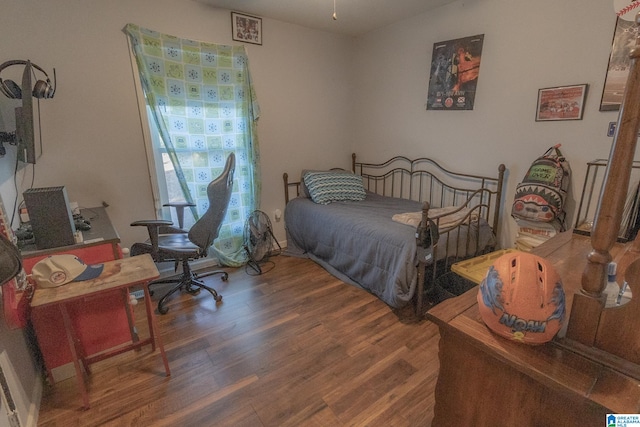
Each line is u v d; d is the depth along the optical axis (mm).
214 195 2258
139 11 2395
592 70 2057
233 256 3182
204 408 1532
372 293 2582
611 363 691
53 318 1645
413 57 3125
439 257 2205
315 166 3727
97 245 1748
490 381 848
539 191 2207
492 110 2615
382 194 3748
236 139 3025
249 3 2664
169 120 2652
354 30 3439
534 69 2324
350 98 3855
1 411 1196
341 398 1579
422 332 2082
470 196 2607
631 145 593
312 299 2520
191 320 2254
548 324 727
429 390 1620
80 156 2344
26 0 2018
